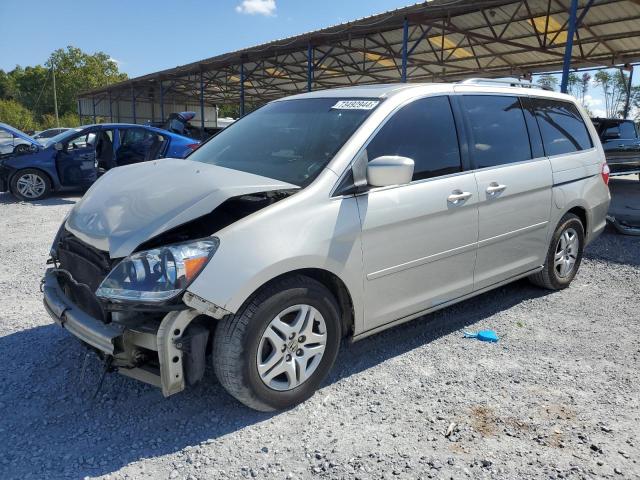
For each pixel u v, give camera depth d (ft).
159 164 12.03
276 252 9.17
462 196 12.24
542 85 16.69
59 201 34.91
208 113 142.20
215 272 8.65
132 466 8.42
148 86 108.47
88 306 9.73
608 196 17.93
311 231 9.69
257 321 9.13
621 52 57.21
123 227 9.21
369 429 9.43
